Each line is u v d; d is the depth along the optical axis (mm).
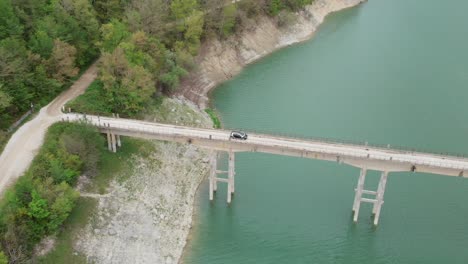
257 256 103500
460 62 176500
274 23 187625
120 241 100375
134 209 106438
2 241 86375
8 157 101688
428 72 170125
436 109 151125
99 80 125625
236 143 108688
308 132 137875
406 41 189875
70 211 97688
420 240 107688
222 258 102750
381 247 106188
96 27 133625
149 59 132875
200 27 154000
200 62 159500
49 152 102250
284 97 154375
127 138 119812
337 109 149125
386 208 114812
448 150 133375
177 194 115000
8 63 108188
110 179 108938
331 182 121250
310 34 193875
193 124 134500
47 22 120875
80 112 115875
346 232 109312
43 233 91938
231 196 116562
